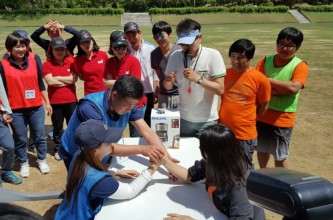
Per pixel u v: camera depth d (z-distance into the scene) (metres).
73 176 2.36
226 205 2.24
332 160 5.40
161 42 4.52
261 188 1.25
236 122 3.72
